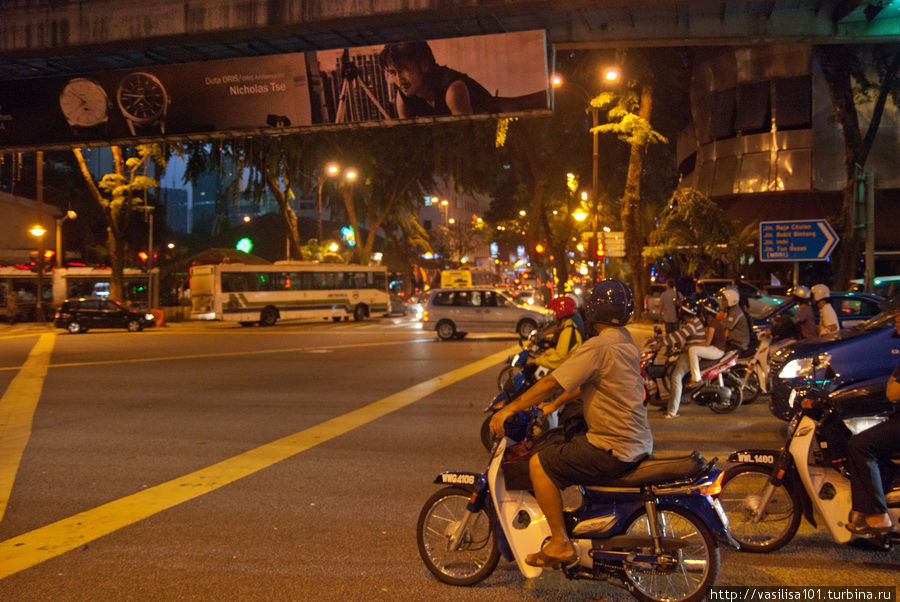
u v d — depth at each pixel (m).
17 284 40.69
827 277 31.30
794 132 32.06
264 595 4.36
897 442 4.54
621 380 3.96
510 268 88.94
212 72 21.11
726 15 19.02
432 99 19.77
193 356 19.98
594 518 4.12
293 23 19.94
